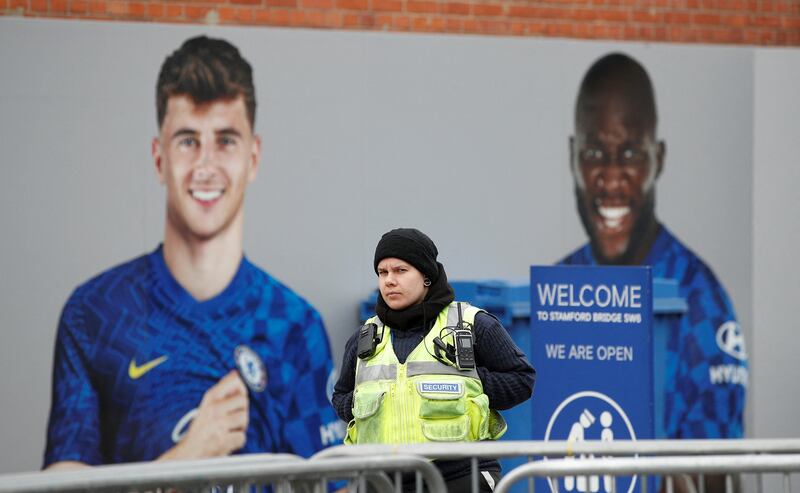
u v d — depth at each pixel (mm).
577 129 16828
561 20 17688
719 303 17234
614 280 11789
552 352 12008
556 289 12000
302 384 15797
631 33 17953
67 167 15109
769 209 17484
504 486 7949
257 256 15711
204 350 15414
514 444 8359
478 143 16484
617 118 16953
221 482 7328
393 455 7984
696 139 17234
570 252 16797
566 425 11945
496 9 17422
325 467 7648
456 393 8570
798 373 17484
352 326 15992
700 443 8625
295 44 15898
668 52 17156
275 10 16547
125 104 15281
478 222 16469
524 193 16625
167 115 15414
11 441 14875
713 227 17281
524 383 8812
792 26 18641
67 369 15016
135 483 6961
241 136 15672
